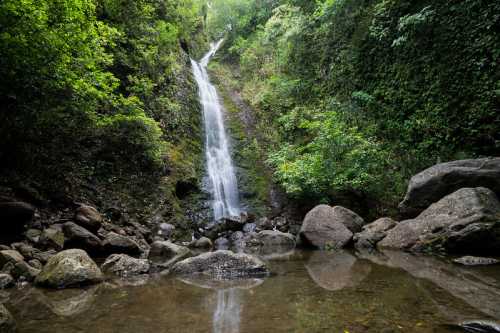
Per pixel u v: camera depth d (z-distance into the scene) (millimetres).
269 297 3619
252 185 13016
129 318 3010
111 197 8922
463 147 8906
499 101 8266
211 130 15422
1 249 5234
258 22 24469
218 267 5094
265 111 16891
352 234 7656
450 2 10094
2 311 2736
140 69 12547
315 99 14828
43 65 6566
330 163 10195
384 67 12102
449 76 9648
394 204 9227
